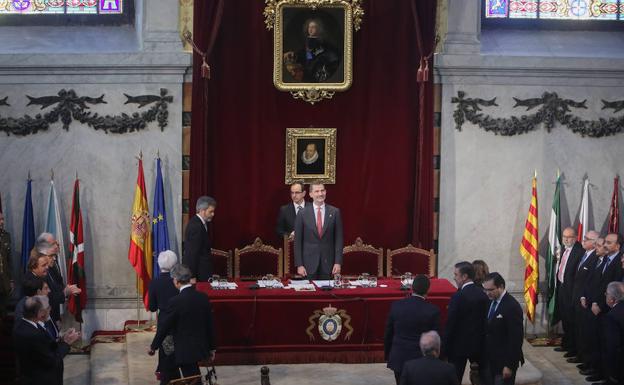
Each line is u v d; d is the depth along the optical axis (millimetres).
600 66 12898
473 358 9469
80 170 12539
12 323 11523
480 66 12766
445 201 12992
